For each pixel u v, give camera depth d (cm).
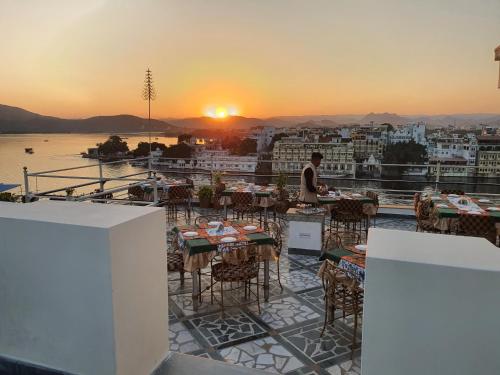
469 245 174
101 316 186
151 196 750
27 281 201
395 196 853
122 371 193
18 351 213
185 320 363
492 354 146
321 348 312
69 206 231
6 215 204
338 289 350
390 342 157
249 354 303
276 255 392
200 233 404
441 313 149
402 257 154
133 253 197
